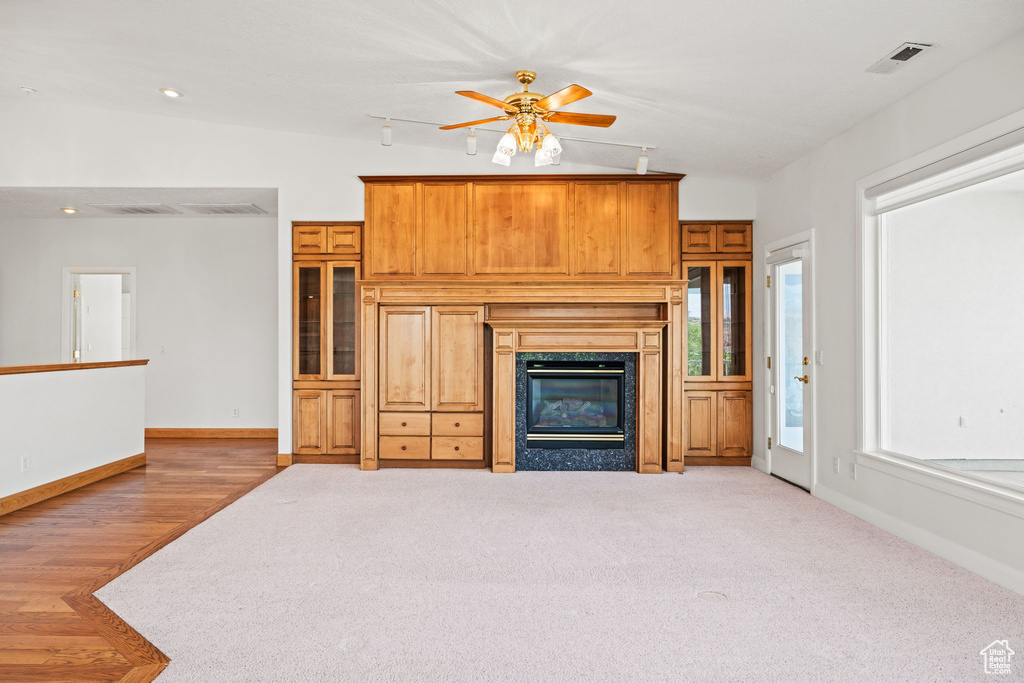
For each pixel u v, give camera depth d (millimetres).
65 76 4824
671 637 2438
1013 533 2883
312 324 5883
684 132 4547
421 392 5672
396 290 5645
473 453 5676
